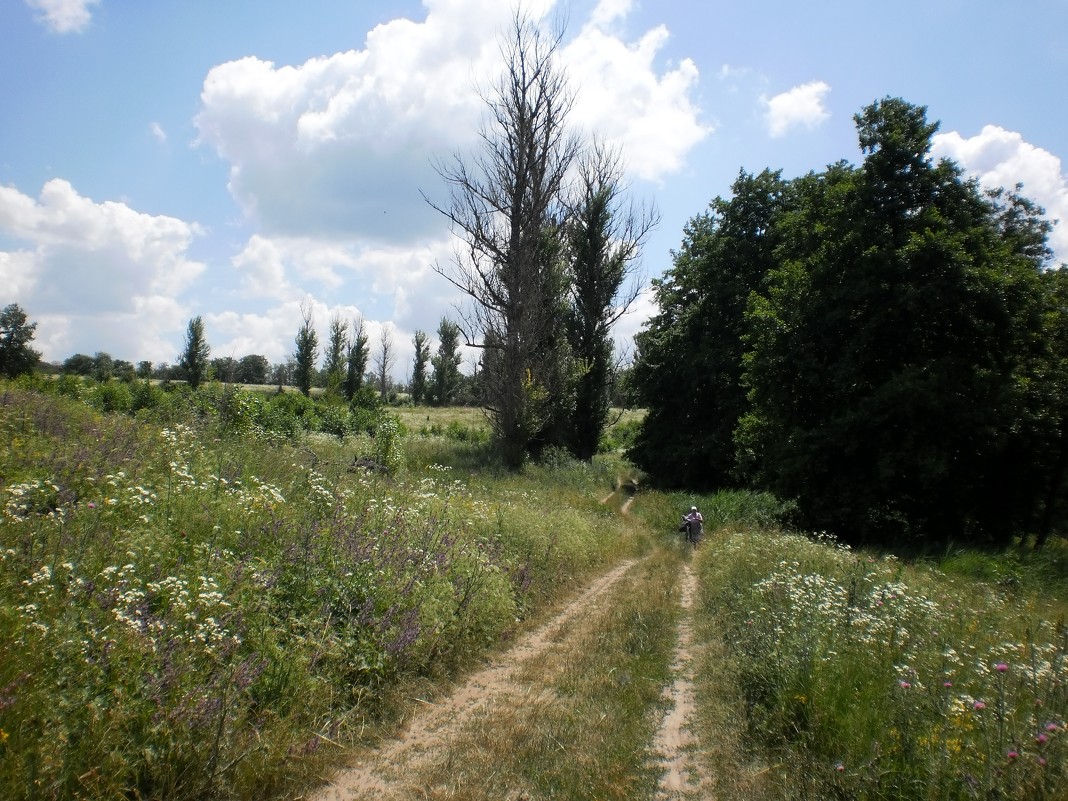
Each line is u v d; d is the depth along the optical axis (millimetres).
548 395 31188
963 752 4109
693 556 17031
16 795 3270
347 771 4633
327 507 8273
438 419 58344
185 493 7422
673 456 36656
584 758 4945
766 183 35281
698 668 7312
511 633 8273
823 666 5664
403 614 6711
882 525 22094
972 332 19891
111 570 4938
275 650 5262
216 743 4086
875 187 21312
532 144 30516
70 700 3932
